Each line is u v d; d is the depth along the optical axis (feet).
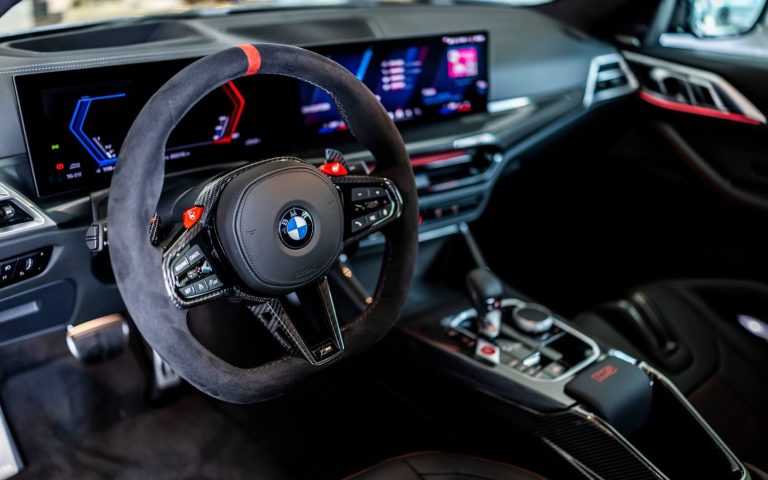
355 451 5.82
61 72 4.03
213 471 5.71
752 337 6.12
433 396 5.64
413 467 3.92
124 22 5.24
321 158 5.32
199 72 2.69
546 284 7.41
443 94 6.05
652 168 7.30
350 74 3.16
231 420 6.20
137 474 5.67
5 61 3.94
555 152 7.18
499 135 6.18
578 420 4.51
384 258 3.54
